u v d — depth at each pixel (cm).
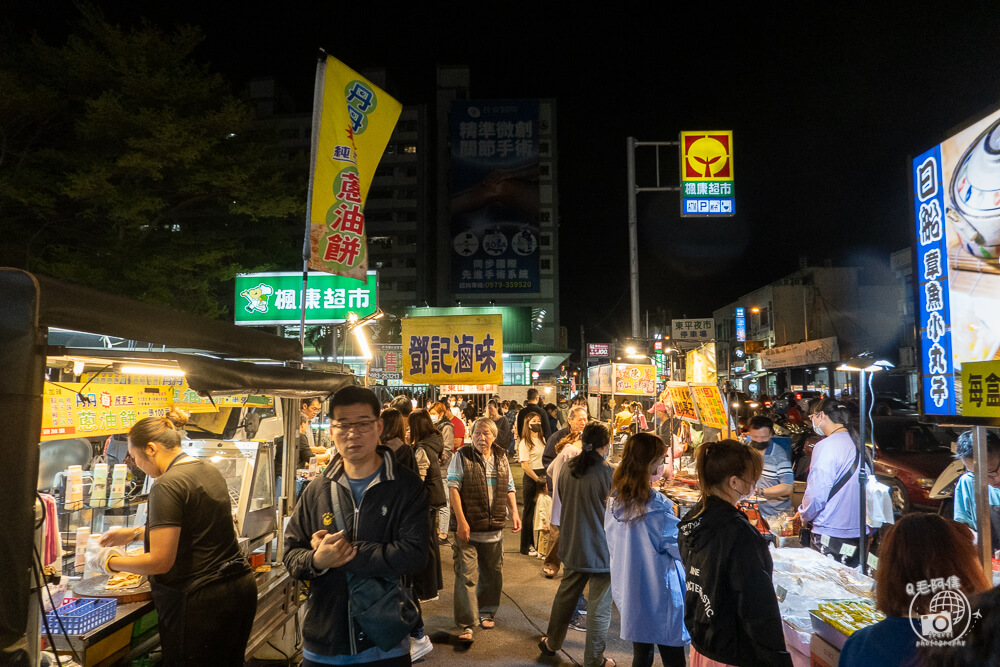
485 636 543
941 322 258
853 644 188
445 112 6556
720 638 271
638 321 1474
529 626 566
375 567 249
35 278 220
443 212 6456
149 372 373
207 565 324
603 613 451
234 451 479
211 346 360
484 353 811
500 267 5594
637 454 403
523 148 5672
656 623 389
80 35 1738
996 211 225
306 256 608
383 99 675
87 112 1611
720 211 1355
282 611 461
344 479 268
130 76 1622
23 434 216
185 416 514
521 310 3794
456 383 811
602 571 453
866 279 4300
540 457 858
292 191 2053
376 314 846
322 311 1048
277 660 473
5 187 1500
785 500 572
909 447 1177
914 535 179
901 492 988
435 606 629
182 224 1955
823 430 501
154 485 317
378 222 6700
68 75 1672
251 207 1905
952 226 251
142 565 302
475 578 539
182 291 1795
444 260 6438
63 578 364
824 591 342
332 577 258
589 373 1088
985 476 243
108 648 312
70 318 238
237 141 1942
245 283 1045
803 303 4319
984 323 231
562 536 472
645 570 394
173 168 1747
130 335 277
